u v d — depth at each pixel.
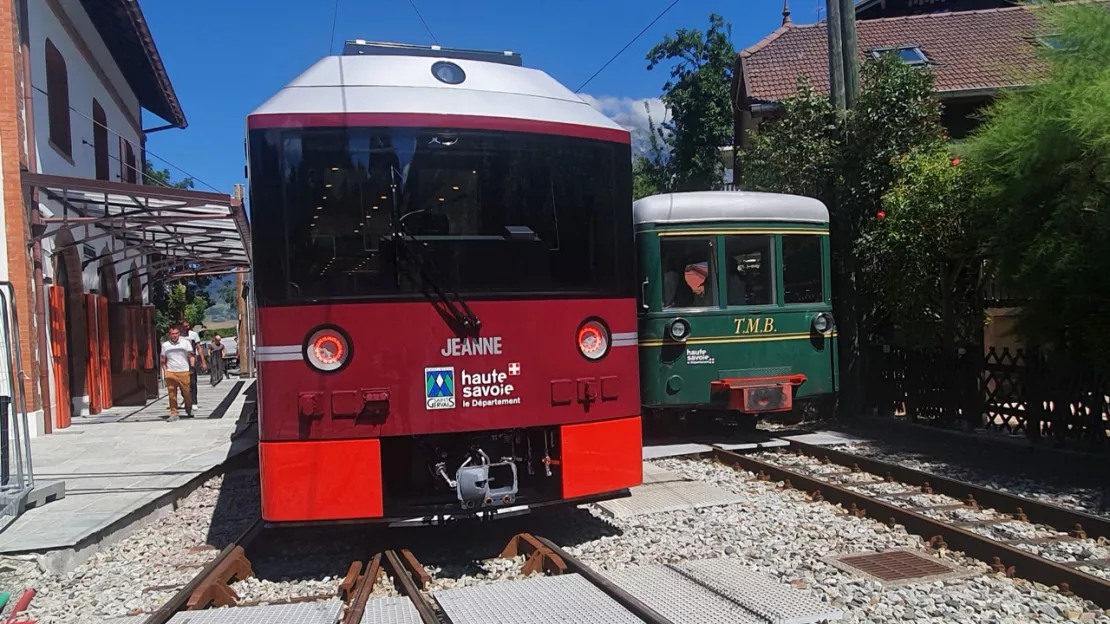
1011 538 5.84
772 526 6.21
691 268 9.98
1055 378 8.58
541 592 4.64
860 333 11.71
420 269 5.27
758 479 8.05
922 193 10.10
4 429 7.12
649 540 5.89
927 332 10.48
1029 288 8.30
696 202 10.00
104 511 6.87
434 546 5.89
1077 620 4.33
